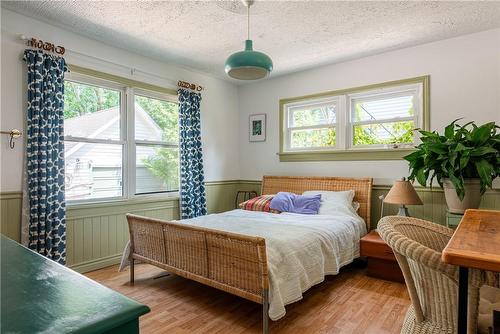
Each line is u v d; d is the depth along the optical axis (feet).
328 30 9.60
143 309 1.65
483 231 3.52
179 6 8.12
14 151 8.58
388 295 8.17
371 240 9.53
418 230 4.77
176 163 13.38
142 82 11.81
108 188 10.98
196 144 13.47
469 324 3.21
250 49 7.47
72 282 2.00
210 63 12.72
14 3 8.07
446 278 3.37
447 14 8.63
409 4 8.07
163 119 12.90
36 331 1.40
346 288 8.68
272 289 6.00
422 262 3.20
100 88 10.84
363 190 11.71
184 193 12.87
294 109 14.37
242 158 15.89
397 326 6.56
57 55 9.30
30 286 1.93
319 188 12.80
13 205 8.55
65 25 9.28
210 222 9.34
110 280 9.30
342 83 12.66
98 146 10.71
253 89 15.48
